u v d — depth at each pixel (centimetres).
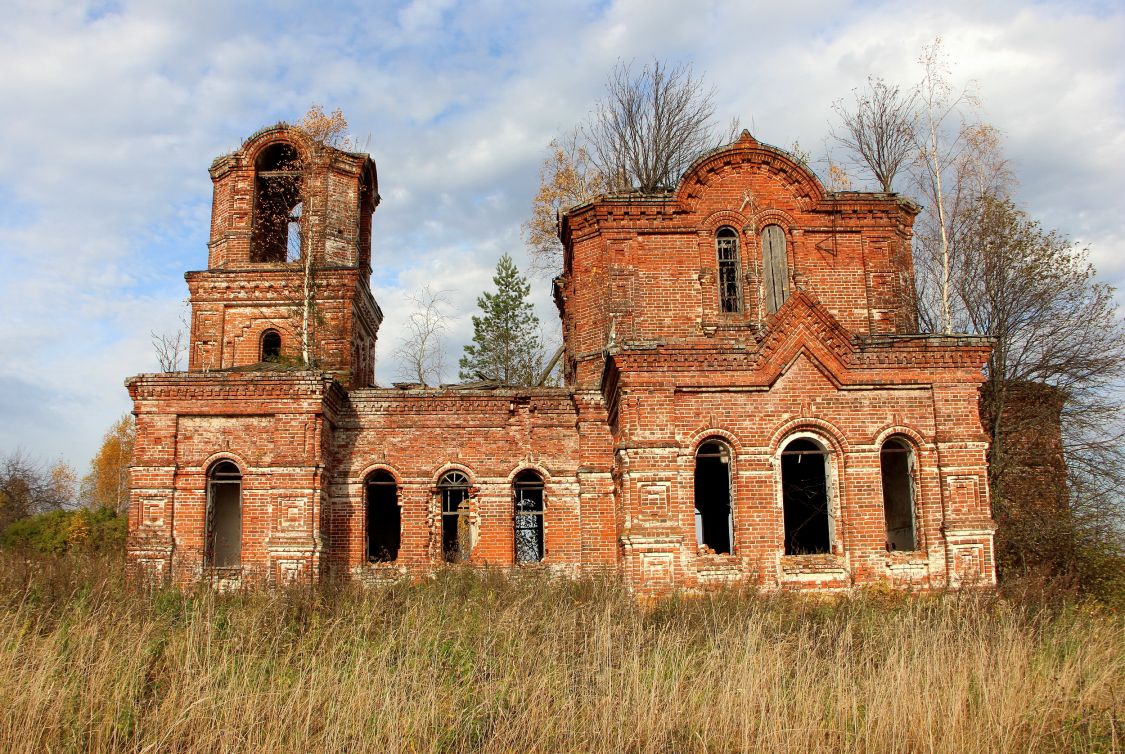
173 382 2402
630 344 2095
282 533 2331
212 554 2416
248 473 2386
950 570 2038
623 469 2081
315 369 2503
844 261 2681
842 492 2086
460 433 2569
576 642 1457
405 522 2516
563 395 2581
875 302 2656
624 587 1964
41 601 1638
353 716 1122
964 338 2128
